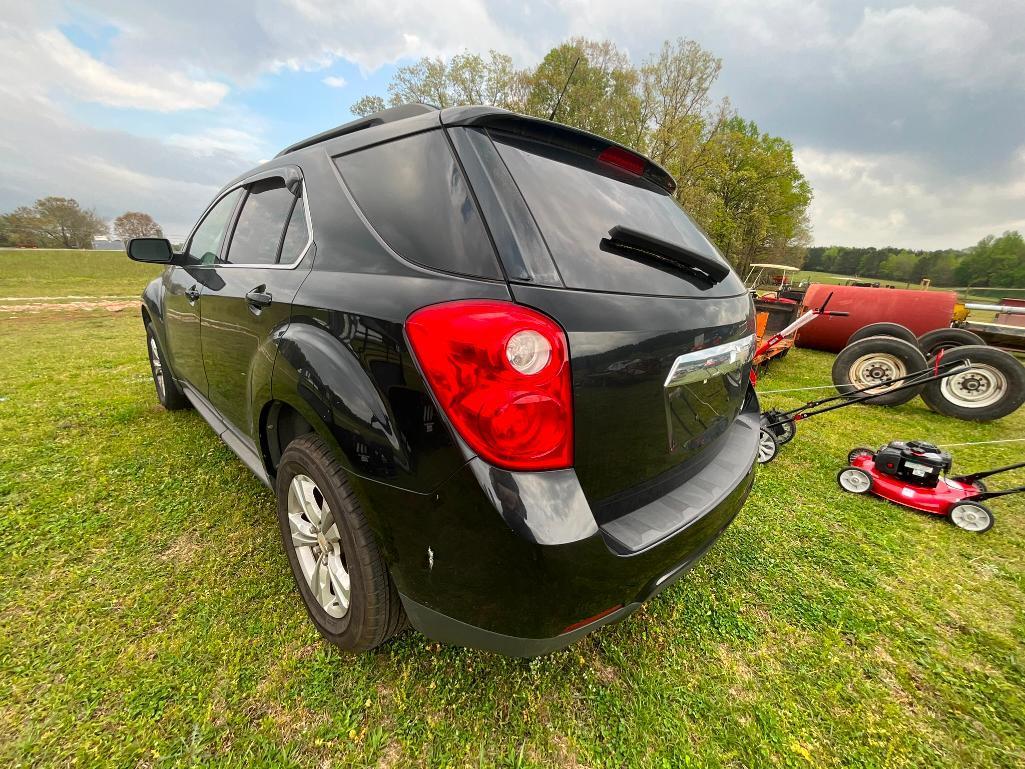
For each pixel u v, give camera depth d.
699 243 1.90
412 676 1.52
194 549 2.08
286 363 1.44
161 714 1.35
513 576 1.04
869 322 7.91
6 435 3.22
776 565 2.25
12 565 1.93
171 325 2.91
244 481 2.65
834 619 1.91
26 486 2.54
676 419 1.41
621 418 1.19
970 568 2.28
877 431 4.34
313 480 1.46
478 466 1.02
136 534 2.17
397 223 1.32
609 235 1.29
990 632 1.88
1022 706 1.56
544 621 1.08
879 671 1.67
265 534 2.19
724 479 1.61
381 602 1.35
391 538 1.20
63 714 1.34
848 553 2.37
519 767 1.29
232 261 2.16
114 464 2.83
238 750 1.27
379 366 1.16
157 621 1.68
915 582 2.16
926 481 2.81
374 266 1.31
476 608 1.13
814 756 1.37
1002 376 4.53
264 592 1.84
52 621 1.66
